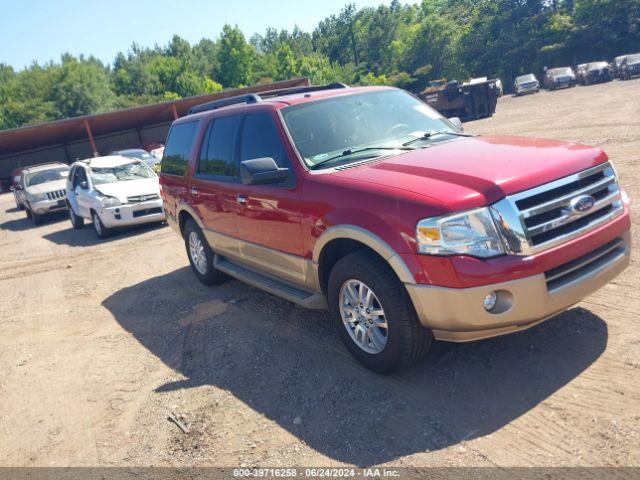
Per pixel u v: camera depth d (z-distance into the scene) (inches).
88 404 169.0
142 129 1748.3
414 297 132.3
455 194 128.5
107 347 211.6
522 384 138.3
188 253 269.6
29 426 162.4
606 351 146.2
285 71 4003.4
